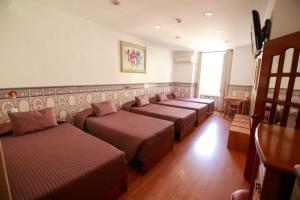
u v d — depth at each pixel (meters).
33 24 2.22
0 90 2.02
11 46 2.06
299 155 0.68
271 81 1.63
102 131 2.41
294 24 1.59
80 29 2.78
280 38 1.41
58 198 1.12
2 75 2.02
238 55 4.94
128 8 2.31
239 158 2.50
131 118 2.89
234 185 1.88
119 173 1.60
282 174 0.64
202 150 2.76
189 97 5.89
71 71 2.75
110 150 1.67
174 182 1.91
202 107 4.18
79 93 2.92
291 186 0.64
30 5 2.16
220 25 2.88
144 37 4.00
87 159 1.48
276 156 0.67
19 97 2.19
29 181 1.16
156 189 1.79
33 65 2.28
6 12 1.98
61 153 1.57
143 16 2.60
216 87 5.82
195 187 1.84
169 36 3.81
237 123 3.26
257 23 1.83
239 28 3.03
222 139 3.25
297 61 1.32
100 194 1.42
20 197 1.02
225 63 5.36
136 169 2.16
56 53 2.51
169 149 2.64
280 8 1.62
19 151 1.59
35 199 1.02
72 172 1.28
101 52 3.20
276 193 0.67
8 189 0.52
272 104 1.53
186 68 5.91
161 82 5.46
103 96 3.38
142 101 4.01
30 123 2.06
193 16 2.51
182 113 3.44
